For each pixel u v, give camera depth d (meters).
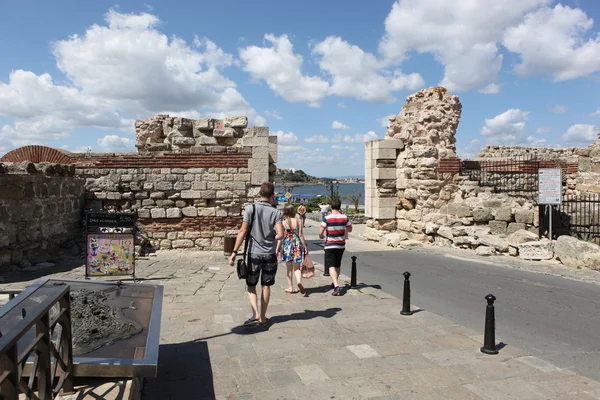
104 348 4.00
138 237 15.11
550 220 14.08
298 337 6.48
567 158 24.41
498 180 18.39
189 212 15.19
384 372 5.25
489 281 10.60
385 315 7.65
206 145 15.80
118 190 15.11
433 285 10.18
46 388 3.19
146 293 5.70
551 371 5.29
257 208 6.91
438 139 18.75
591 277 10.98
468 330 6.82
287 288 9.89
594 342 6.34
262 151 15.31
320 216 34.44
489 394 4.69
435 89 19.08
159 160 15.15
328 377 5.12
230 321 7.25
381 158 19.41
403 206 19.27
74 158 15.20
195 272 11.58
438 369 5.33
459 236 16.25
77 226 14.60
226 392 4.76
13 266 10.81
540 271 11.78
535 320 7.40
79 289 5.68
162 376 5.15
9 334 2.46
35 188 11.93
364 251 16.50
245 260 7.02
